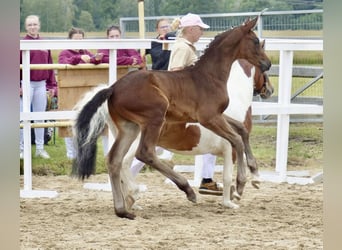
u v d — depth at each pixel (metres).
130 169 10.85
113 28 15.27
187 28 11.68
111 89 10.12
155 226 9.68
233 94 11.67
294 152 18.16
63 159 16.50
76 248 8.16
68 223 9.91
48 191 12.79
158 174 15.71
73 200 12.30
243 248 8.16
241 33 10.79
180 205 11.73
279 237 8.89
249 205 11.73
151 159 10.00
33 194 12.71
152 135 9.97
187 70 10.54
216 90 10.53
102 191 13.49
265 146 18.92
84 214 10.72
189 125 10.98
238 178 10.99
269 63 10.91
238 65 11.87
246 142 11.13
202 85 10.46
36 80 15.20
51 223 9.89
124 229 9.45
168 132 10.91
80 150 10.12
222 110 10.63
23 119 12.45
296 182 14.62
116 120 10.20
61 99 13.25
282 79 14.55
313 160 17.44
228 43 10.70
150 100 9.93
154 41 13.17
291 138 19.89
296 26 22.55
